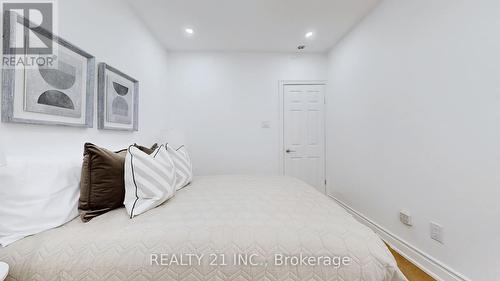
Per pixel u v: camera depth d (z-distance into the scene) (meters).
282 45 3.15
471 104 1.29
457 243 1.37
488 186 1.20
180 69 3.29
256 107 3.39
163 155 1.49
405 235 1.80
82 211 1.11
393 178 1.95
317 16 2.40
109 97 1.75
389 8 2.00
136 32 2.27
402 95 1.84
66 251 0.84
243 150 3.38
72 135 1.37
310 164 3.46
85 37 1.49
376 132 2.20
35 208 0.95
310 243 0.89
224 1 2.11
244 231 0.95
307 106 3.44
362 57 2.46
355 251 0.86
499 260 1.16
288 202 1.33
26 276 0.80
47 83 1.18
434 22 1.53
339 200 3.06
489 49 1.19
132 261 0.84
